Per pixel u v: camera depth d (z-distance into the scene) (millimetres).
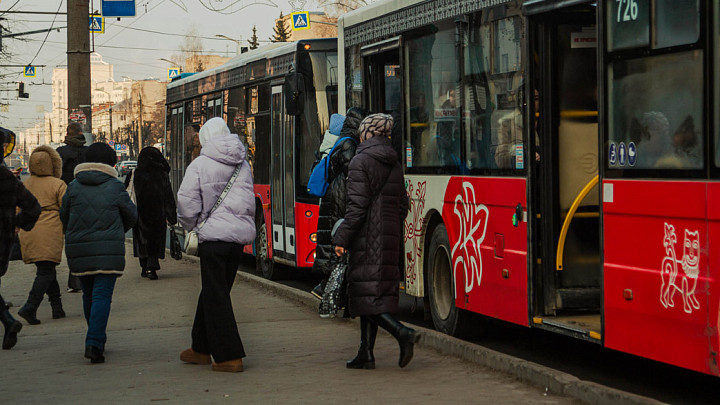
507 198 8219
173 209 15594
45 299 13531
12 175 9164
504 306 8289
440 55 9531
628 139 6547
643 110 6410
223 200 8016
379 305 7680
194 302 12828
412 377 7602
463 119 9055
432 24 9703
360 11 11586
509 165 8203
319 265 10883
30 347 9609
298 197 14180
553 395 6801
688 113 6000
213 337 8031
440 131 9570
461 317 9297
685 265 5953
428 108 9852
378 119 7801
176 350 9258
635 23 6504
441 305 9742
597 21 6887
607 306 6727
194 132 21078
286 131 14664
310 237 14055
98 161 8852
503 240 8289
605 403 6285
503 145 8312
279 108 15055
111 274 8719
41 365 8578
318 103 14219
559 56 7965
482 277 8672
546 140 7902
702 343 5805
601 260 6805
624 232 6551
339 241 7680
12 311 12359
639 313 6379
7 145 11578
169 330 10531
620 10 6652
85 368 8375
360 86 11516
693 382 7582
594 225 8023
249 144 16812
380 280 7691
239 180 8094
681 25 6082
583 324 7449
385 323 7668
